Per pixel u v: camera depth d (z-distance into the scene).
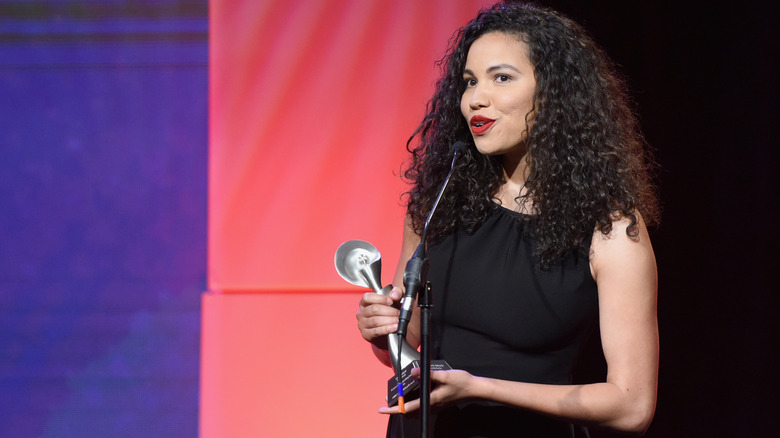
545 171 5.43
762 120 11.24
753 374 11.36
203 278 11.38
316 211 10.59
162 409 11.37
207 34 11.27
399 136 10.59
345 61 10.66
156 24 11.26
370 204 10.58
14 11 11.26
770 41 11.18
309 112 10.62
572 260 5.32
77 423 11.37
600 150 5.50
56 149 11.30
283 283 10.53
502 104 5.44
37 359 11.35
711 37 11.23
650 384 4.99
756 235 11.34
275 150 10.60
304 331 10.51
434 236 5.83
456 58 6.03
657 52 11.26
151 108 11.27
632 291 5.10
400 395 4.71
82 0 11.26
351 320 10.52
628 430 4.94
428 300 4.64
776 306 11.28
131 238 11.34
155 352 11.37
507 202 5.76
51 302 11.36
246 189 10.59
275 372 10.48
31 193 11.33
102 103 11.30
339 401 10.45
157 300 11.37
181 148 11.30
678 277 11.50
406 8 10.66
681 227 11.45
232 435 10.42
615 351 5.03
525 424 5.28
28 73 11.27
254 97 10.63
